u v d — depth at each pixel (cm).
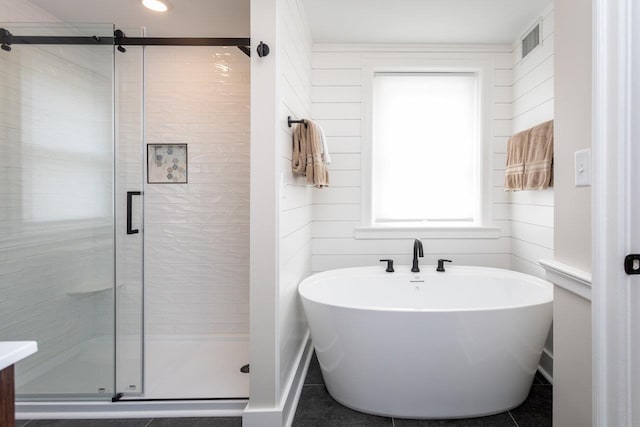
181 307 264
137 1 206
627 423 85
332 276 235
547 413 172
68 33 186
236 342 262
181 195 263
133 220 207
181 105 260
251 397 158
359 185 270
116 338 183
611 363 87
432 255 267
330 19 236
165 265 264
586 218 102
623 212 84
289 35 187
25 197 187
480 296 240
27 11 209
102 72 188
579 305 107
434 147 274
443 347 161
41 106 188
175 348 252
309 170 191
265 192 159
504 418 169
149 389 193
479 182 267
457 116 273
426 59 265
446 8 221
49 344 183
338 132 269
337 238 271
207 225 263
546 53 217
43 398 179
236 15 221
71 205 188
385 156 276
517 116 254
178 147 261
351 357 171
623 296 85
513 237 261
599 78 88
